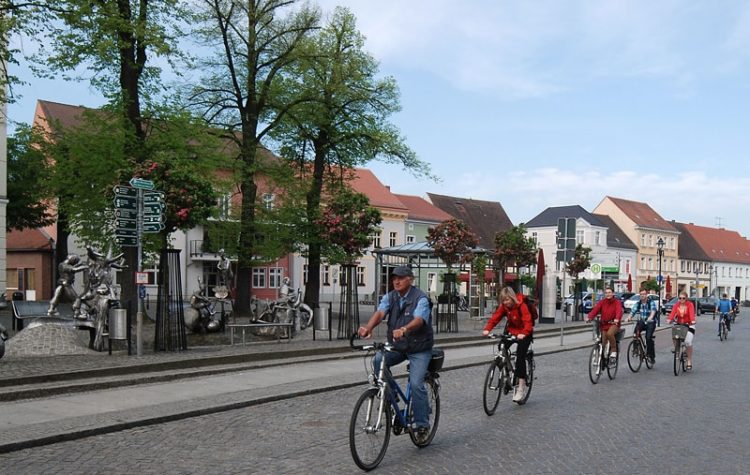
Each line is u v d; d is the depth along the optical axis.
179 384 12.53
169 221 15.48
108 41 20.09
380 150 32.97
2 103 18.33
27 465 7.13
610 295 14.84
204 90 29.66
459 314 42.16
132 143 22.56
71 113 50.53
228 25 28.83
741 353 23.02
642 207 107.25
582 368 17.20
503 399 11.94
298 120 31.56
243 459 7.55
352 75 32.00
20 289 49.72
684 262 109.94
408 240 73.19
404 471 7.15
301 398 11.73
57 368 12.28
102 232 24.84
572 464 7.52
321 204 33.00
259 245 30.81
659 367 17.86
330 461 7.51
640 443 8.64
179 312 16.09
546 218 94.31
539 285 36.34
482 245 82.06
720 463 7.74
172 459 7.50
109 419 9.13
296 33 29.94
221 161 25.59
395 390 7.77
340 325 21.41
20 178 37.69
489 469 7.25
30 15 18.36
